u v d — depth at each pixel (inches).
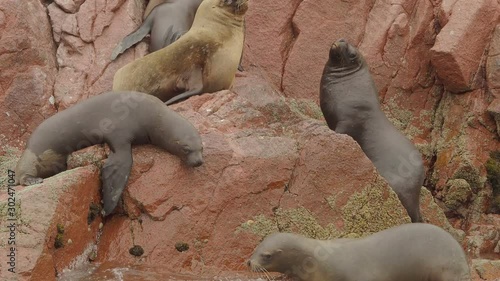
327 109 1336.1
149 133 1138.0
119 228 1120.2
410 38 1521.9
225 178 1127.0
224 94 1238.9
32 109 1369.3
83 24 1445.6
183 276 1077.8
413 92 1518.2
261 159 1138.7
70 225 1067.3
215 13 1307.8
